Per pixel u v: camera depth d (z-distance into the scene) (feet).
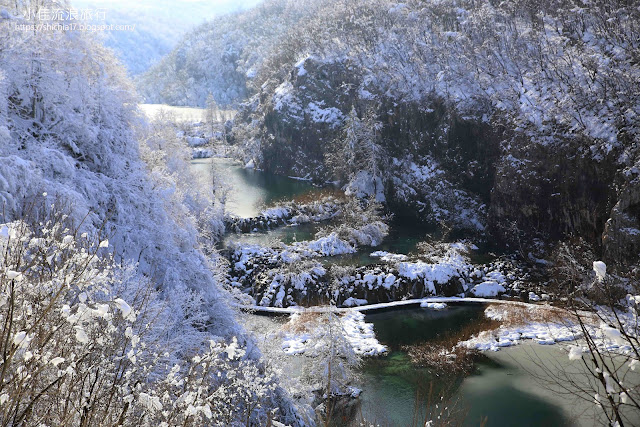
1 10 87.04
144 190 90.07
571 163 161.79
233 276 145.59
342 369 88.38
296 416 65.31
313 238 186.39
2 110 77.36
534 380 86.43
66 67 93.40
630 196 134.82
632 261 131.13
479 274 144.77
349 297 134.82
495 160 203.41
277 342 89.51
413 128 242.58
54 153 77.46
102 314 11.51
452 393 85.92
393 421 76.64
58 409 14.60
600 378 12.82
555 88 189.37
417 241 185.68
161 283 78.48
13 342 10.57
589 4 222.28
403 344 108.37
